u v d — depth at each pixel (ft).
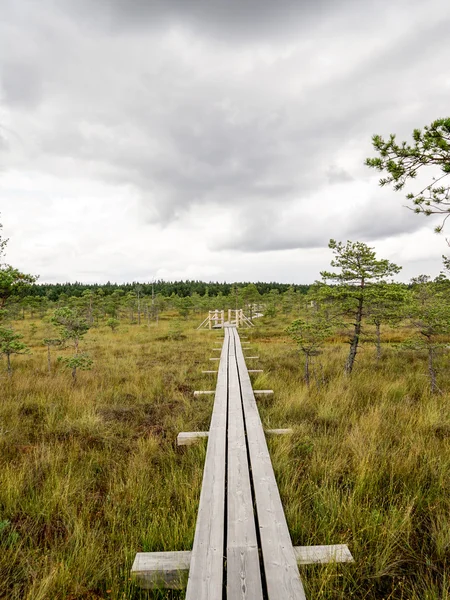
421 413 17.07
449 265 29.58
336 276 27.12
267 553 7.06
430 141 8.62
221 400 18.38
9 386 24.91
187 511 9.66
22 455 13.66
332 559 7.22
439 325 22.75
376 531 8.62
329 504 9.78
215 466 10.82
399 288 25.66
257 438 13.05
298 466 12.37
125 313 113.09
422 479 11.21
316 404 19.77
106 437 15.65
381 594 7.15
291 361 34.99
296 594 6.03
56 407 19.77
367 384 24.48
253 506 9.46
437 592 6.85
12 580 7.54
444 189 9.27
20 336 29.12
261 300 120.47
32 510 10.11
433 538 8.46
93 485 11.85
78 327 32.81
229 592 6.04
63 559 7.88
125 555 8.13
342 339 51.39
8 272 17.63
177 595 7.12
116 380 27.81
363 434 14.65
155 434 16.49
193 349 45.73
